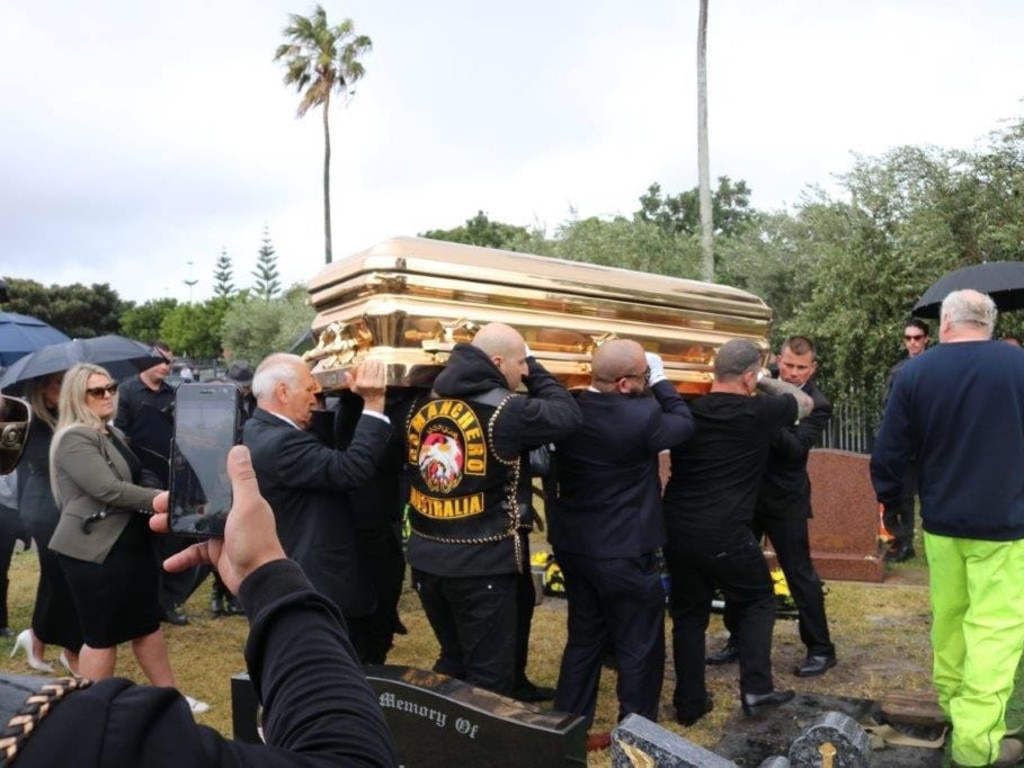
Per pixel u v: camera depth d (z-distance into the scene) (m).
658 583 4.65
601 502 4.54
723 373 4.84
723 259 21.05
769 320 5.83
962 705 4.23
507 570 4.31
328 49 40.38
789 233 18.89
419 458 4.38
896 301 13.99
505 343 4.25
